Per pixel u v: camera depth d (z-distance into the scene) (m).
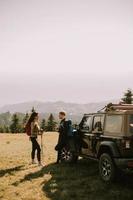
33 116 13.86
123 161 9.46
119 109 10.98
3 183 10.67
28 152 18.39
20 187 10.15
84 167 12.95
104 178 10.41
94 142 11.49
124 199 8.70
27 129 13.88
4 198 9.07
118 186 9.86
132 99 52.31
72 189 9.77
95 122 11.80
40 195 9.29
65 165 13.49
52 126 77.44
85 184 10.25
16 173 12.16
